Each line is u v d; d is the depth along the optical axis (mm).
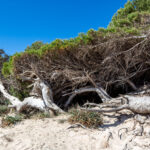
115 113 6188
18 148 4262
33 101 8117
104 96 7656
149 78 9383
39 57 8438
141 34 6883
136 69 8375
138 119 5148
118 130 4984
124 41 6902
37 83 8547
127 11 10688
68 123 5824
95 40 7402
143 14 8586
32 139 4668
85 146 4414
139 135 4637
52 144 4414
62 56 8109
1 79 11922
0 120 6641
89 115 5625
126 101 5727
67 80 9117
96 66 8219
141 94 6352
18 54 8922
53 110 7633
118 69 7758
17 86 10633
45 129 5430
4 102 11008
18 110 8070
